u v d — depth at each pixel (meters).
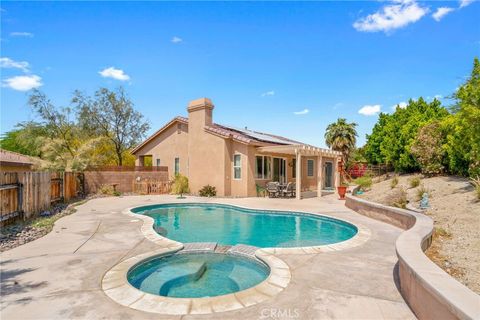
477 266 4.62
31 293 4.01
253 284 5.09
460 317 2.42
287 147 16.61
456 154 14.78
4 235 7.35
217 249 6.82
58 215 10.56
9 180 8.59
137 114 29.69
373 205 10.27
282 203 14.61
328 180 27.06
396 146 22.92
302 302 3.79
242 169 17.55
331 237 8.97
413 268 3.50
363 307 3.66
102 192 18.55
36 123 26.33
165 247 6.43
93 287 4.22
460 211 8.58
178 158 21.36
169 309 3.59
